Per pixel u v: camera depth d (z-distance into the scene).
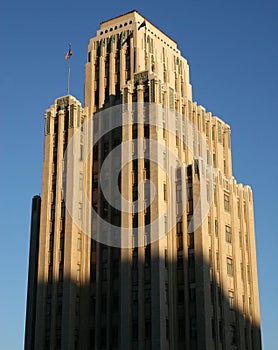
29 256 115.31
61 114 113.88
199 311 93.56
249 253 111.81
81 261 103.75
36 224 116.94
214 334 94.62
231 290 102.94
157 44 121.19
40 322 100.75
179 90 122.50
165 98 107.50
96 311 99.12
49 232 107.12
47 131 114.62
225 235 105.31
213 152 117.88
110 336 96.12
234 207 110.44
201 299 94.06
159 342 89.81
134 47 116.06
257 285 111.19
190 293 95.88
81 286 102.19
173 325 93.88
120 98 112.38
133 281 96.00
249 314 106.44
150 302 93.19
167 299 94.38
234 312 102.06
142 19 120.81
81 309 100.75
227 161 120.69
